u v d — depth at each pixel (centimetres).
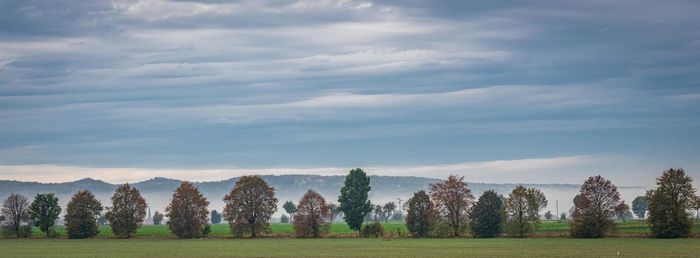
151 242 18188
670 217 17362
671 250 12312
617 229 18175
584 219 18162
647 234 18038
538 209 19025
